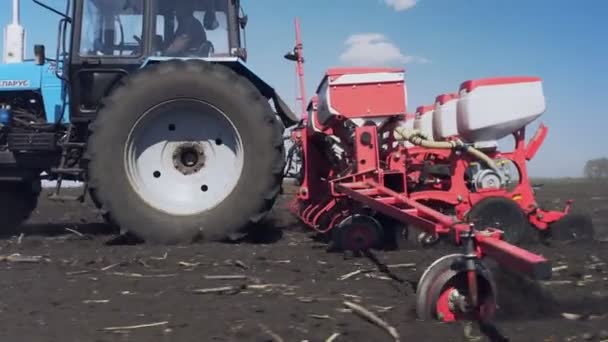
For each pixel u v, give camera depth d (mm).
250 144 5652
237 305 3389
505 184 5402
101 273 4289
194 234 5586
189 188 5766
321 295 3600
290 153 6758
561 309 3209
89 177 5555
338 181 5395
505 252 2691
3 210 7121
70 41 6133
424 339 2719
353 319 3100
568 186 18234
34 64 6574
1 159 6105
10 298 3588
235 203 5617
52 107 6438
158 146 5797
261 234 6395
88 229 7238
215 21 6312
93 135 5578
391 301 3418
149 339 2830
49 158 6160
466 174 5430
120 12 6199
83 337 2863
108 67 6145
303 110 7312
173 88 5645
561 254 4852
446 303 2953
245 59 6789
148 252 5074
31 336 2873
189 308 3340
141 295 3650
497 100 5445
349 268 4395
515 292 3490
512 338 2729
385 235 5195
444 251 5012
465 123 5469
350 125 5504
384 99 5387
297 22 7543
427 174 5453
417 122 6922
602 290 3625
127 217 5527
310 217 6234
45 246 5574
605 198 12617
